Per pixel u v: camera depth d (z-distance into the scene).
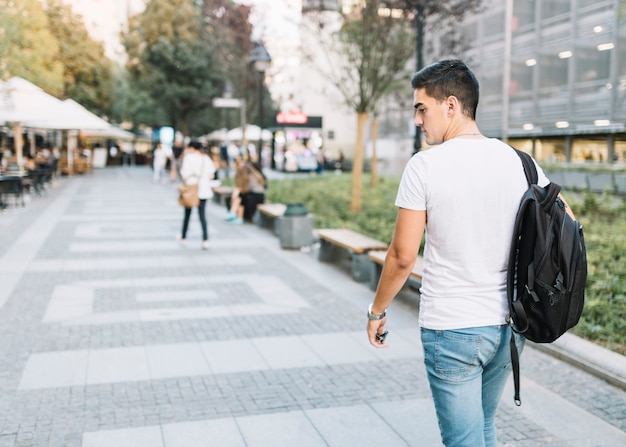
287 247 10.10
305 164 38.75
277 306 6.52
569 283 1.96
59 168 29.14
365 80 13.89
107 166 47.53
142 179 29.58
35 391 4.17
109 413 3.84
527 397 4.17
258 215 12.87
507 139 28.83
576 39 23.84
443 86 2.14
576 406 4.04
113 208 15.93
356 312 6.30
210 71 35.50
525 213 2.02
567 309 1.99
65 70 31.48
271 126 39.53
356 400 4.09
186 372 4.57
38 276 7.82
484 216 2.05
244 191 13.16
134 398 4.08
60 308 6.32
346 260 9.17
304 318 6.07
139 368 4.64
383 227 11.85
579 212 13.23
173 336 5.44
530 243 2.00
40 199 17.89
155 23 35.78
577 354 4.80
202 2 26.42
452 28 14.60
